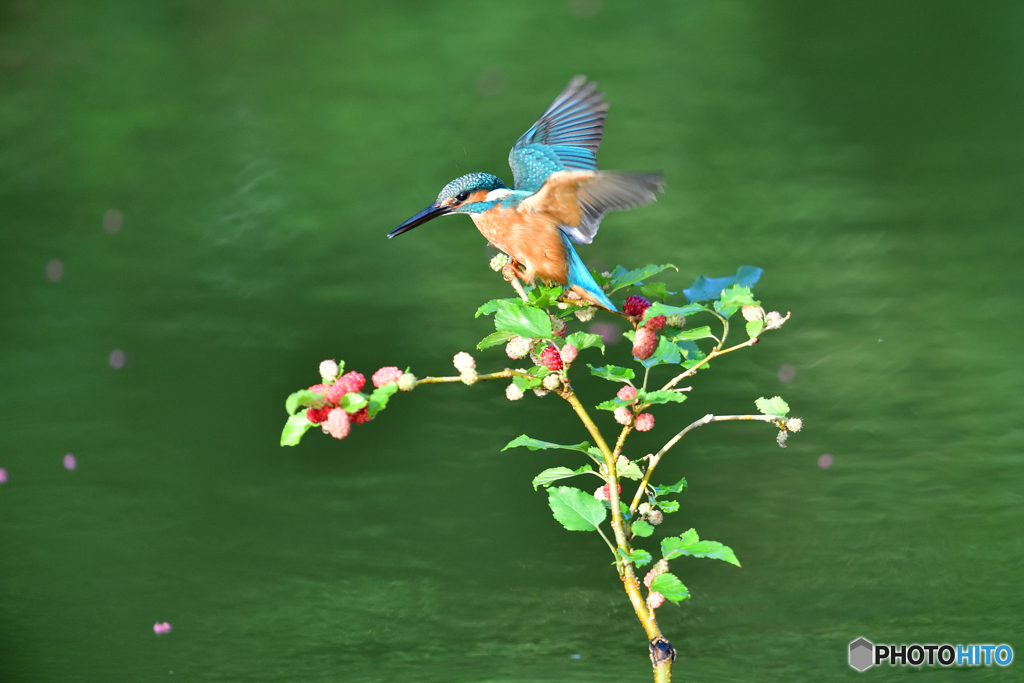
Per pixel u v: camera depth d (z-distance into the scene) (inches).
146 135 703.1
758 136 698.2
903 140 691.4
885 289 464.4
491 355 410.6
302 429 357.4
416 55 908.6
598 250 508.4
